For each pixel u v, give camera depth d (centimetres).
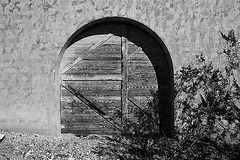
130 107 593
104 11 554
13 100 563
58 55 559
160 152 489
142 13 552
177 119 543
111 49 593
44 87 559
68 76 591
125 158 470
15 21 561
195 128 538
